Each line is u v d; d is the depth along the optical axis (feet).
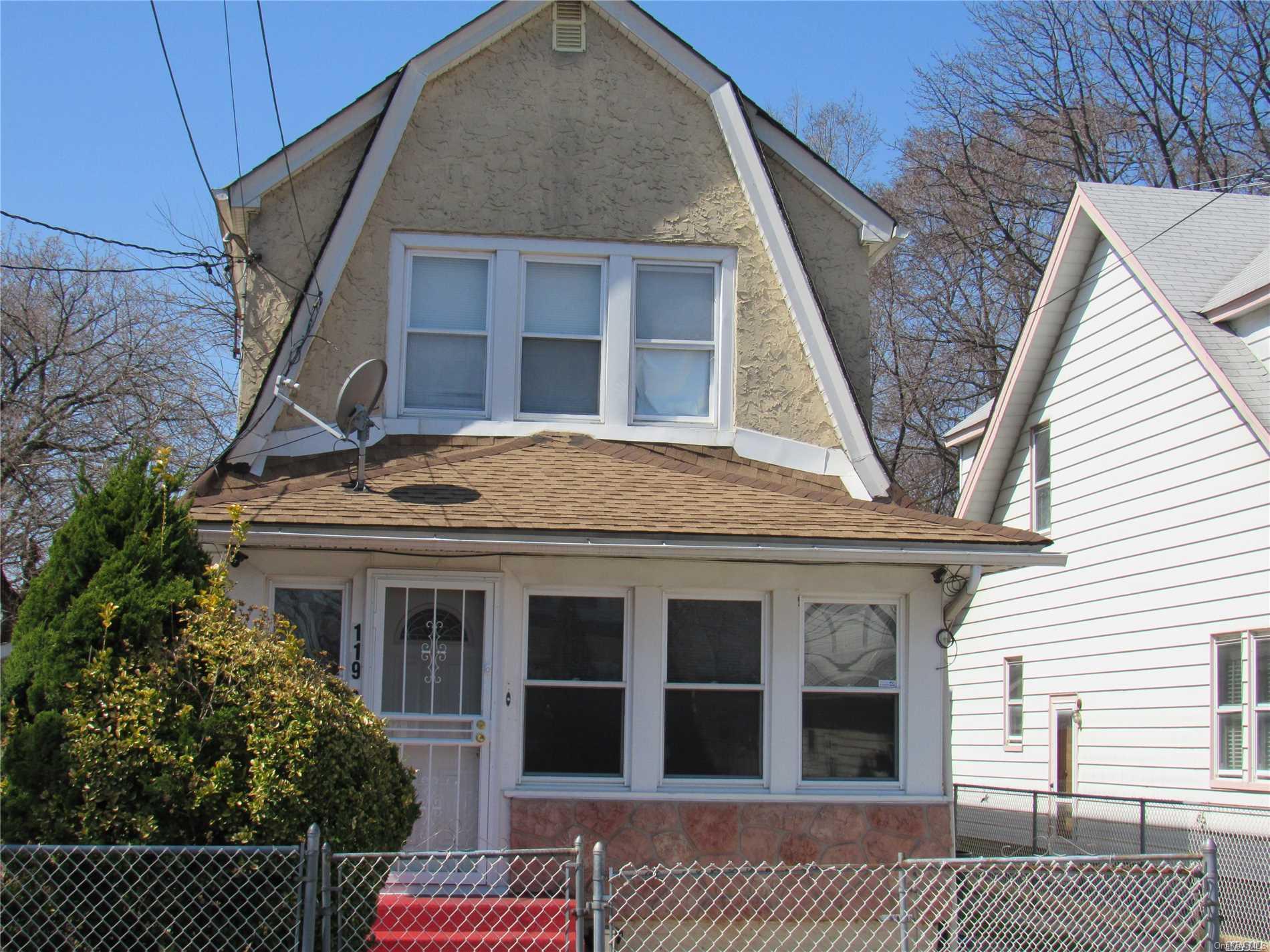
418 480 34.45
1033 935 29.48
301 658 24.89
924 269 102.68
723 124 39.88
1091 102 101.45
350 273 38.37
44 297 75.31
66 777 22.16
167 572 24.29
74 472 70.54
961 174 104.01
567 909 27.04
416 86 38.96
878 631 34.78
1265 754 47.09
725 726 33.96
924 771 33.91
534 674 33.68
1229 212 59.41
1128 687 55.11
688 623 34.24
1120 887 29.12
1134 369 56.13
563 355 39.27
